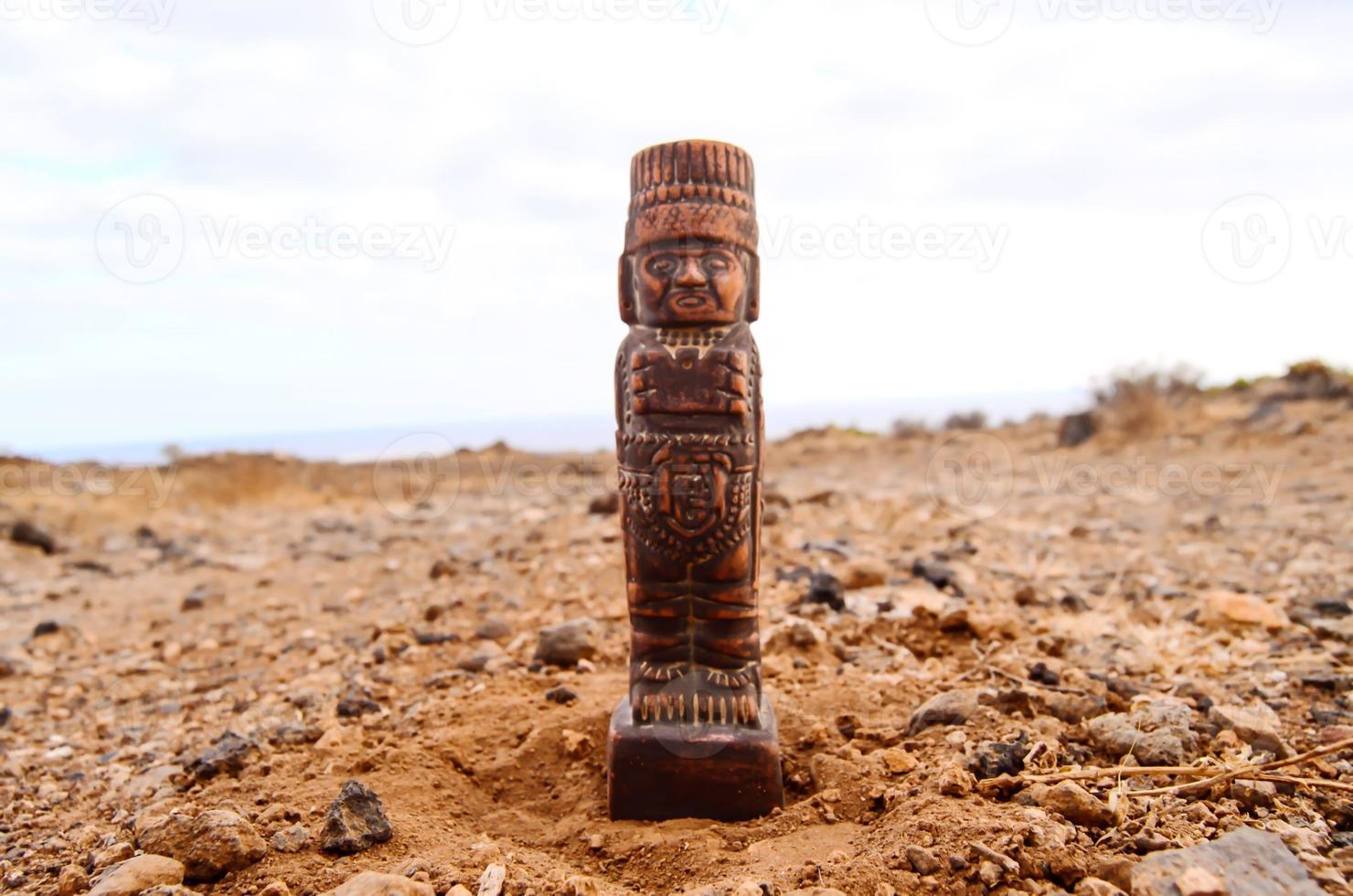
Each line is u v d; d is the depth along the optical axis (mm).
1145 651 425
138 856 281
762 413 340
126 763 385
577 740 361
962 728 341
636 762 323
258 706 432
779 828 305
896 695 385
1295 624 466
